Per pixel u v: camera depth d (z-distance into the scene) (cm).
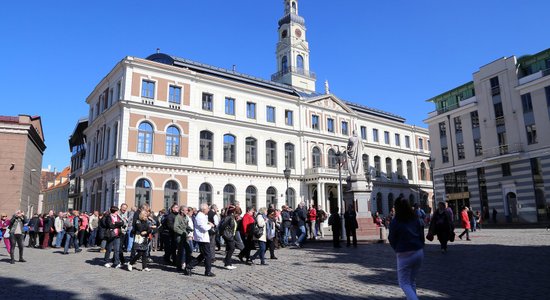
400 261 600
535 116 3616
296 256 1522
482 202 4075
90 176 4166
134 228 1233
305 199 4497
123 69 3541
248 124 4162
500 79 3962
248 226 1352
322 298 773
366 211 2406
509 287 820
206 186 3803
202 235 1103
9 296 852
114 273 1177
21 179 3941
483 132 4084
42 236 2238
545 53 3656
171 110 3625
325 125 4919
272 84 4703
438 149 4672
